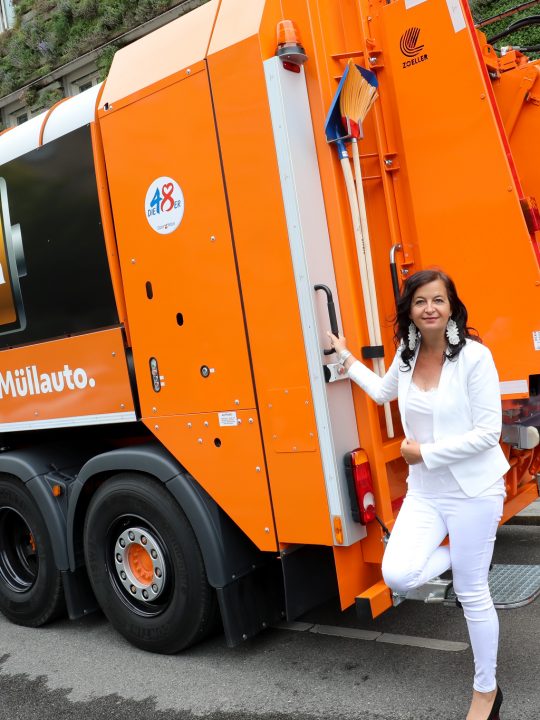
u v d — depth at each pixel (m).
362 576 3.61
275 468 3.61
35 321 4.69
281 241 3.45
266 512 3.67
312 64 3.51
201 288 3.79
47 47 13.66
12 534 5.26
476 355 2.91
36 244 4.59
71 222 4.36
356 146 3.46
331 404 3.43
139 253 4.05
